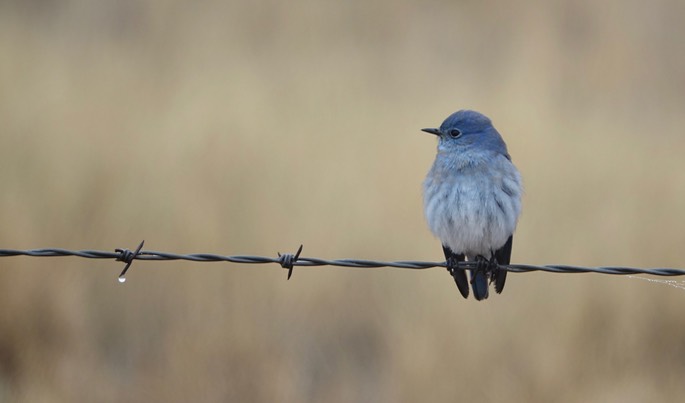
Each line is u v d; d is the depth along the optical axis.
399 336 13.16
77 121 15.58
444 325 12.95
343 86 18.72
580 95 20.47
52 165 14.73
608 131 17.64
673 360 13.18
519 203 10.34
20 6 23.84
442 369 12.45
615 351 12.98
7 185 14.40
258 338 12.96
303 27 22.17
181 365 12.66
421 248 14.05
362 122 16.91
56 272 13.53
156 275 13.80
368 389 13.10
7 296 13.07
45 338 13.12
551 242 14.22
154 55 20.41
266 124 16.27
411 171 15.34
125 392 12.66
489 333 12.85
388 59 22.22
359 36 23.23
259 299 13.59
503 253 10.66
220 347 12.84
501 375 12.43
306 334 13.61
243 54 20.61
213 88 17.53
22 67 17.39
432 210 10.43
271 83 18.59
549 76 19.33
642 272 8.95
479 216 10.17
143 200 14.45
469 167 10.27
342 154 15.57
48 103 15.91
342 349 13.50
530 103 17.41
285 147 15.55
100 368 13.00
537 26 22.20
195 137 15.49
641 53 22.44
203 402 12.48
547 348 12.66
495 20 24.39
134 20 22.89
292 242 14.08
